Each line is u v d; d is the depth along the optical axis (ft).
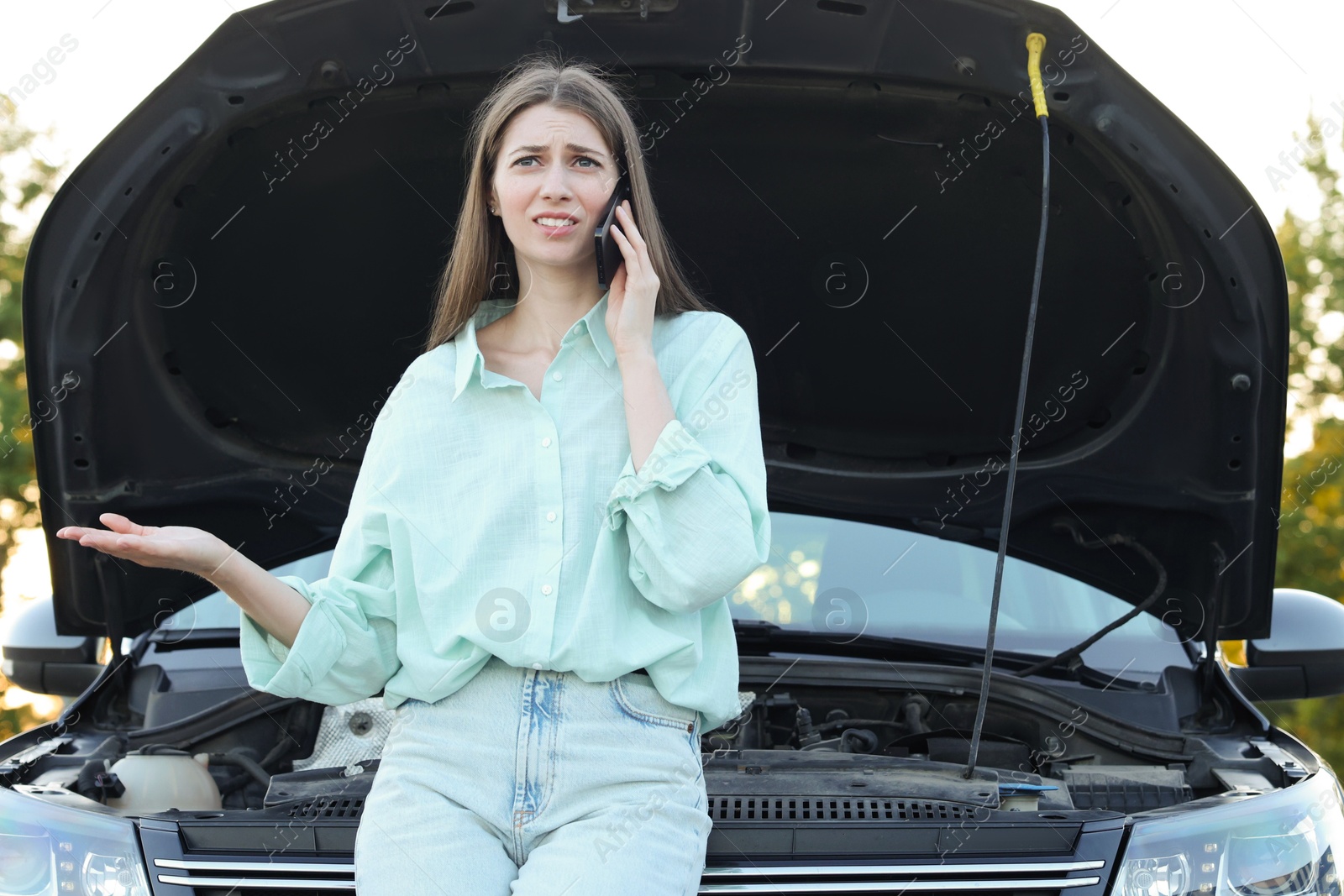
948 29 8.08
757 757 7.50
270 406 10.14
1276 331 8.67
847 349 10.27
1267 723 9.12
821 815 6.61
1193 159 8.17
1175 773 8.02
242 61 8.09
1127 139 8.14
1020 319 9.80
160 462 9.71
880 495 10.70
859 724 9.04
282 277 9.53
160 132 8.15
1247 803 6.85
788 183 9.36
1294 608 10.52
